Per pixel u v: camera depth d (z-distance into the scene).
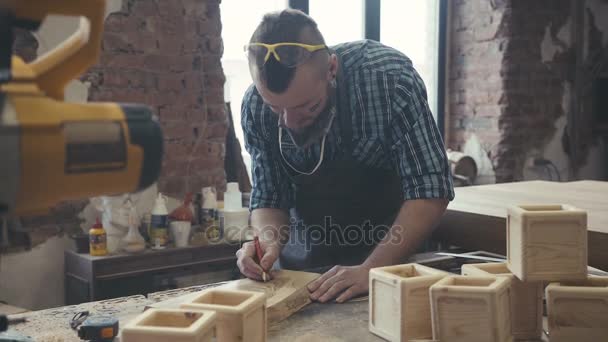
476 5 4.89
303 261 2.01
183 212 3.05
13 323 1.20
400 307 1.22
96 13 0.68
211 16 3.42
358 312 1.44
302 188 1.97
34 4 0.66
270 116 1.88
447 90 5.12
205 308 1.13
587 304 1.20
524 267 1.23
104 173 0.67
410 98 1.72
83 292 2.85
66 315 1.40
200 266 3.01
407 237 1.66
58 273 3.05
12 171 0.59
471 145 5.00
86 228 3.10
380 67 1.77
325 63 1.55
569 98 5.12
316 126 1.74
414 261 1.86
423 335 1.26
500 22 4.74
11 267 2.92
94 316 1.31
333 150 1.86
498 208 2.18
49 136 0.61
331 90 1.72
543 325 1.37
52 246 3.02
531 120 4.91
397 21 4.61
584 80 5.15
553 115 5.03
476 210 2.13
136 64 3.19
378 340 1.27
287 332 1.32
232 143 3.68
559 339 1.22
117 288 2.80
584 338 1.21
